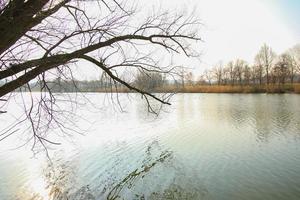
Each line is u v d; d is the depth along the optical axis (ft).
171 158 54.65
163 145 64.90
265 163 50.70
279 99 167.02
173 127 86.07
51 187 43.09
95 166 51.88
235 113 111.55
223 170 47.75
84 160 55.52
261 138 68.74
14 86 12.90
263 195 38.68
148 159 54.90
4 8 11.74
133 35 16.08
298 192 39.22
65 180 45.52
